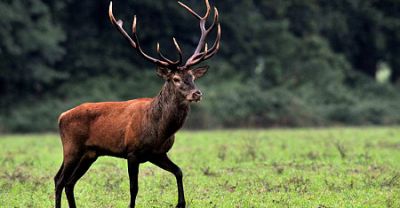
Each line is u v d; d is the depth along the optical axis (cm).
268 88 11400
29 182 3603
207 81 10762
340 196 3091
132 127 2680
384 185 3378
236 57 11612
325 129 9031
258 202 2956
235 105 10069
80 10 11250
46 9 9825
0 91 10194
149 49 11375
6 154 5166
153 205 2944
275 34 11962
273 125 10131
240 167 4106
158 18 11150
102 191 3291
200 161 4434
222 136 6975
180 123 2661
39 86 10500
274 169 3994
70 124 2802
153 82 10762
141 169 3909
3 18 9175
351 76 13000
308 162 4284
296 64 11862
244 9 11719
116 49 11188
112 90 10538
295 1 12312
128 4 10994
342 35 13475
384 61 14300
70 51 11031
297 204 2919
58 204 2781
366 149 5181
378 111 11281
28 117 9562
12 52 9406
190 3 11344
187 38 11550
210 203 2944
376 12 12962
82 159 2820
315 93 11375
